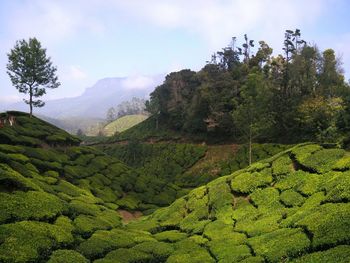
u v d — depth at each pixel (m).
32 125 58.09
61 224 28.09
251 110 52.28
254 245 24.30
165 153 91.88
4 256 21.23
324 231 20.77
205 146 87.25
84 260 24.02
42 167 44.94
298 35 90.94
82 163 55.25
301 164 32.81
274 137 76.62
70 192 40.09
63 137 59.53
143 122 125.62
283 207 28.88
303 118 70.62
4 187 29.45
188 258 25.39
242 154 76.25
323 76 83.50
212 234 29.55
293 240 21.72
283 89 85.06
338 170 29.02
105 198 47.78
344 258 17.52
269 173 35.00
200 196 39.12
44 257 23.33
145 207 51.47
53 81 63.50
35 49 60.00
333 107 64.81
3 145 45.75
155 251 27.53
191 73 114.19
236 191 35.59
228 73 95.62
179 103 105.56
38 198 29.91
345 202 23.38
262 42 100.31
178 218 37.47
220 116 84.06
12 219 25.81
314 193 27.88
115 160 63.44
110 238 29.11
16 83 60.69
